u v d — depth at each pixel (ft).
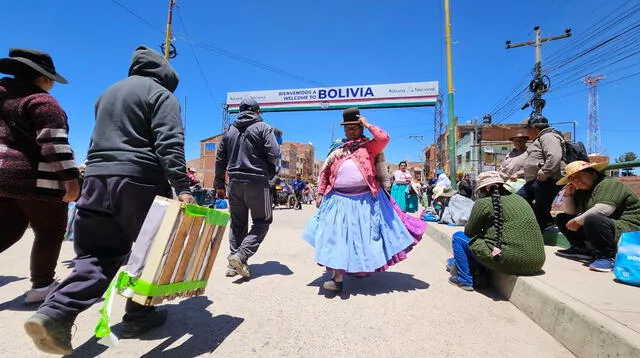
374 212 12.28
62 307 6.29
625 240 10.31
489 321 9.47
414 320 9.48
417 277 13.87
